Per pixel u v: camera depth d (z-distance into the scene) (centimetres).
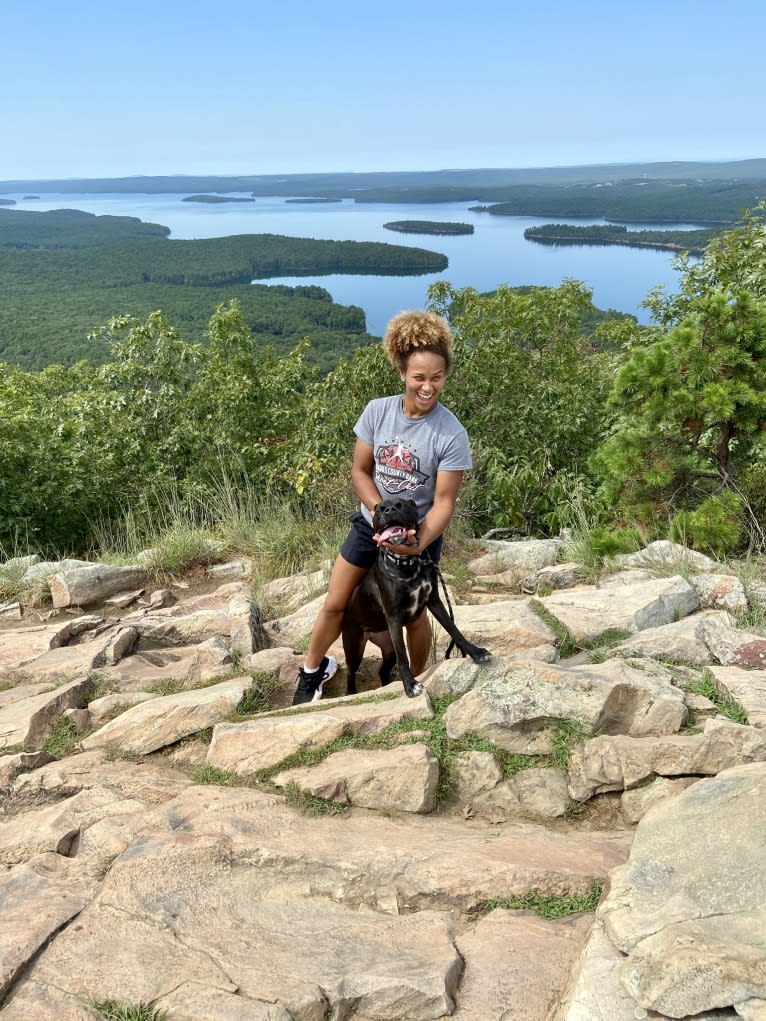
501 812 337
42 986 248
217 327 1509
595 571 612
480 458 1049
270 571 730
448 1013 233
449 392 1315
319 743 367
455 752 354
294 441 1262
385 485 368
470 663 395
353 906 285
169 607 656
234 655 511
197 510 1108
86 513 1173
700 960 210
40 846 327
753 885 238
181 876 292
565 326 1422
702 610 512
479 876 284
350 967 251
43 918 276
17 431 1139
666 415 697
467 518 895
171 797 354
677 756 328
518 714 355
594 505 820
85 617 612
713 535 637
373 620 405
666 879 254
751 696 369
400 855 295
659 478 706
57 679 500
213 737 381
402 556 357
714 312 691
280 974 248
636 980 217
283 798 340
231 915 278
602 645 454
